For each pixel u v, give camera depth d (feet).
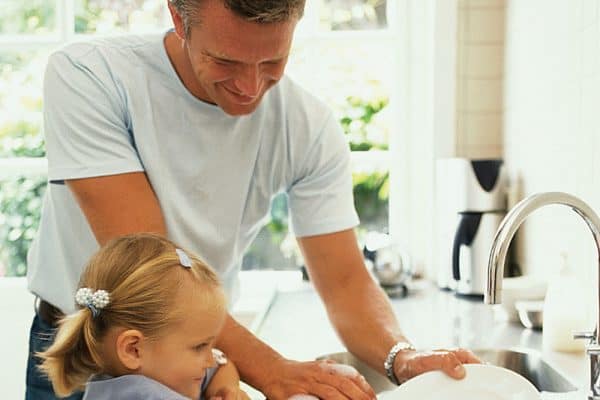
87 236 4.38
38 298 4.75
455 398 3.65
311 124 4.60
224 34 3.47
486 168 7.39
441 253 8.06
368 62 9.28
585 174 5.54
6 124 9.60
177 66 4.23
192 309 3.67
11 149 9.64
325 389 3.74
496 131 8.52
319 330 6.22
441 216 7.96
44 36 9.44
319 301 7.68
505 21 8.29
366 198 9.43
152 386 3.52
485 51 8.46
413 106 9.12
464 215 7.46
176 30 3.89
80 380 3.83
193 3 3.55
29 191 9.59
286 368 3.90
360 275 4.71
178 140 4.31
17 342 9.21
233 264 4.77
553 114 6.39
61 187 4.36
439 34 8.46
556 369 4.81
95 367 3.75
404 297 7.68
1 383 9.23
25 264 9.71
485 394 3.65
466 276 7.51
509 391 3.62
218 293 3.80
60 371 3.78
